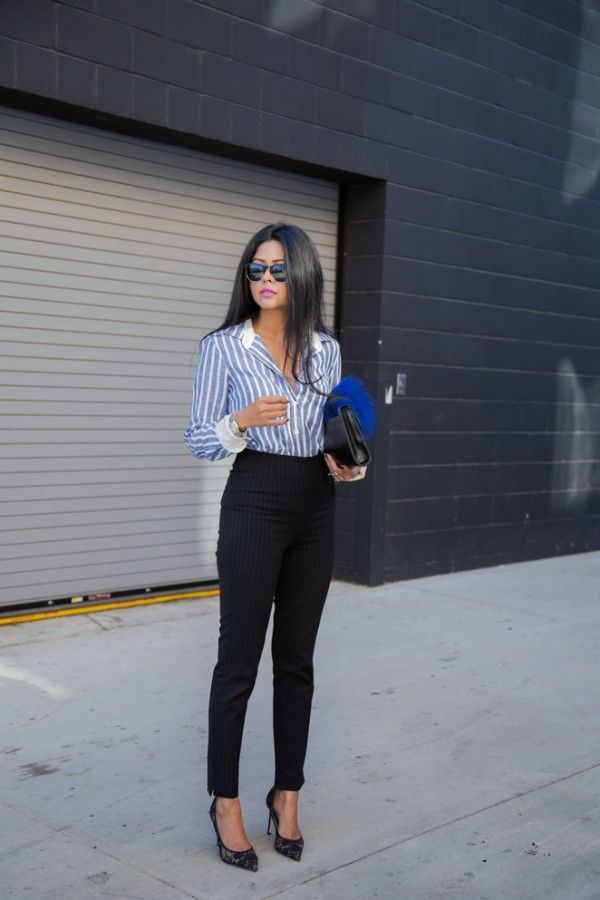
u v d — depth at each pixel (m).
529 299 6.63
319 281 2.62
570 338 7.00
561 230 6.82
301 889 2.51
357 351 5.77
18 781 3.06
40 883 2.48
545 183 6.64
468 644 4.73
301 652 2.67
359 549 5.80
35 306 4.58
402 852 2.71
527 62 6.39
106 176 4.73
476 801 3.04
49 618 4.77
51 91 4.20
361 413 2.55
